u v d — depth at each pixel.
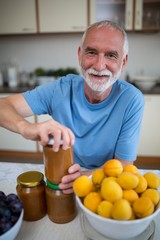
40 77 2.69
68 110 1.03
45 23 2.45
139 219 0.48
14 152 2.78
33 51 2.85
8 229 0.49
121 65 0.96
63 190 0.60
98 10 2.38
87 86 0.98
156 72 2.75
